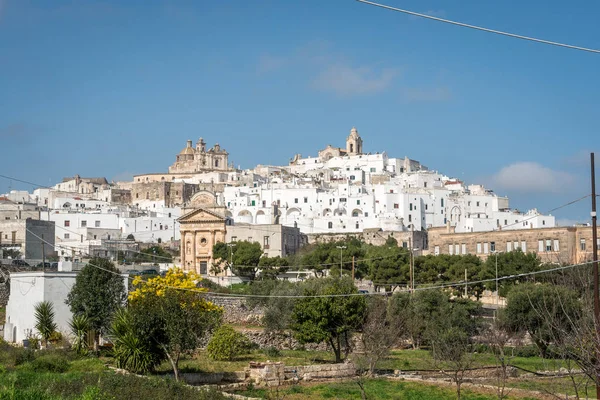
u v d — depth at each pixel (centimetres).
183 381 6662
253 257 16750
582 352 4625
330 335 8938
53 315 8456
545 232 17188
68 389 5644
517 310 9719
